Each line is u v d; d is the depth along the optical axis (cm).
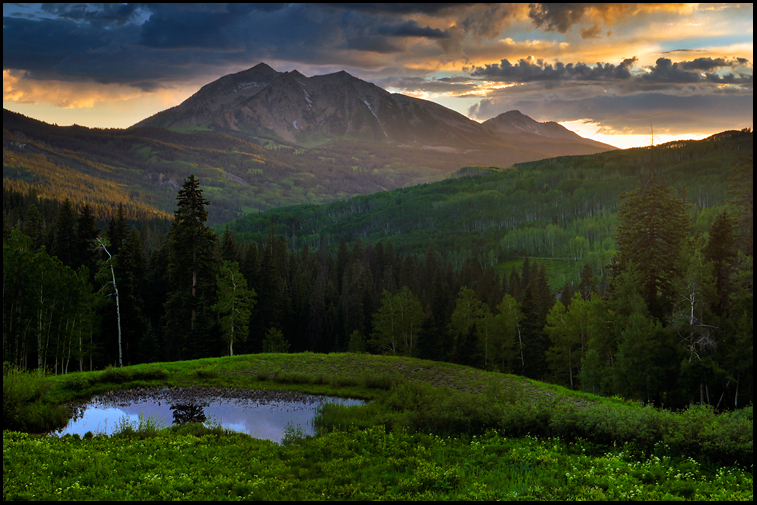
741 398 3356
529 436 2003
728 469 1552
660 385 3362
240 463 1802
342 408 2734
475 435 2088
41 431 2277
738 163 3650
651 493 1354
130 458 1741
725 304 3688
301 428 2494
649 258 4053
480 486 1477
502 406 2291
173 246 4831
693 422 1789
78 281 4334
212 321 4772
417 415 2341
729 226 3778
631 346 3375
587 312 4944
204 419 2645
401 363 3916
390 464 1761
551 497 1369
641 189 4275
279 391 3206
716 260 3853
